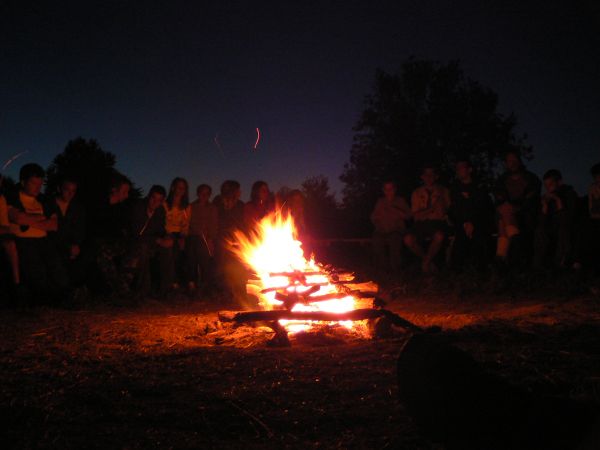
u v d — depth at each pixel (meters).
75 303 7.56
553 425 1.90
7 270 7.74
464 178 9.90
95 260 8.34
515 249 9.20
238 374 4.15
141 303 7.77
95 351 5.04
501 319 6.00
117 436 3.05
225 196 9.47
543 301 7.22
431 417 1.95
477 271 9.09
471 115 30.02
